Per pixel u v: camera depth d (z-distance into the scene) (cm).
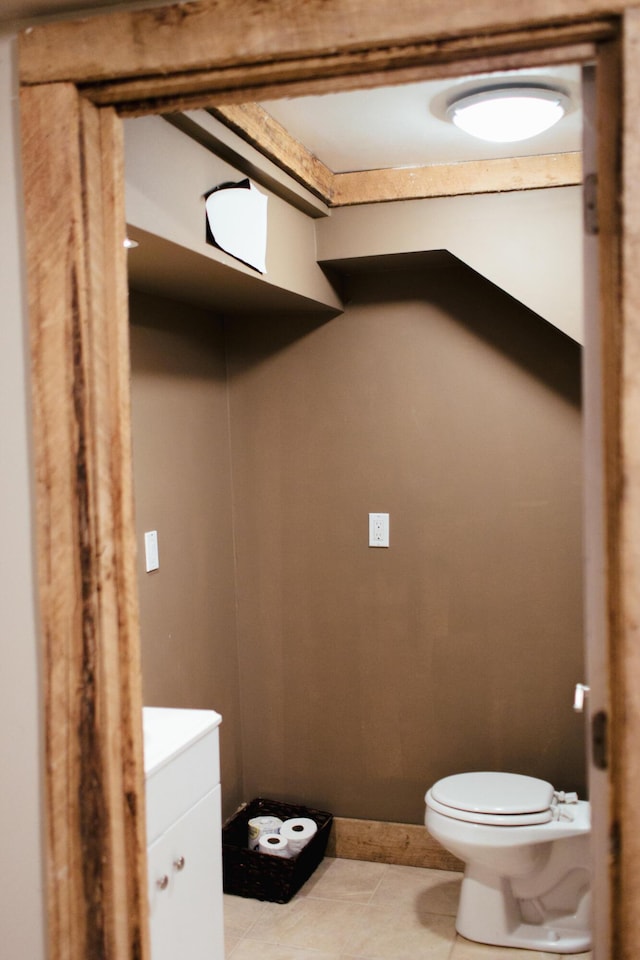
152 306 269
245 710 326
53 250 132
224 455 320
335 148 250
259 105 215
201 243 208
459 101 209
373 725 314
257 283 248
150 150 186
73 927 136
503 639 299
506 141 227
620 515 112
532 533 294
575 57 117
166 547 275
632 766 113
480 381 296
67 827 136
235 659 324
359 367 309
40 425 134
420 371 302
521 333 291
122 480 137
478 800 262
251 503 324
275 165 237
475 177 265
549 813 258
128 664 138
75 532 134
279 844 291
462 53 119
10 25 135
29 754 141
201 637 298
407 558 307
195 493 296
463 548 301
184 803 194
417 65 122
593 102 121
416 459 304
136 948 139
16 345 138
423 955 256
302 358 315
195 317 298
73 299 131
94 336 134
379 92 206
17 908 143
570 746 294
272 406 319
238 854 291
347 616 315
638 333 110
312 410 315
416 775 311
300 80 126
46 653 136
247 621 325
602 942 123
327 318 312
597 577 124
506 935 260
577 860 264
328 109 218
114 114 135
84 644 134
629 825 113
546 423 291
